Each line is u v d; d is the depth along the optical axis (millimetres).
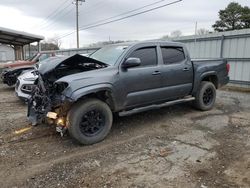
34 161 3939
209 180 3340
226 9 38094
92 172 3586
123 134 5023
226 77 7109
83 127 4445
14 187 3271
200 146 4422
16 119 6152
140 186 3225
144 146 4449
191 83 6191
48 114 4418
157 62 5449
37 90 4871
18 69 10930
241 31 10742
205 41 12383
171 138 4812
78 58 4656
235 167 3670
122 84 4762
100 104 4535
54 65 4609
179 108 6871
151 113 6402
